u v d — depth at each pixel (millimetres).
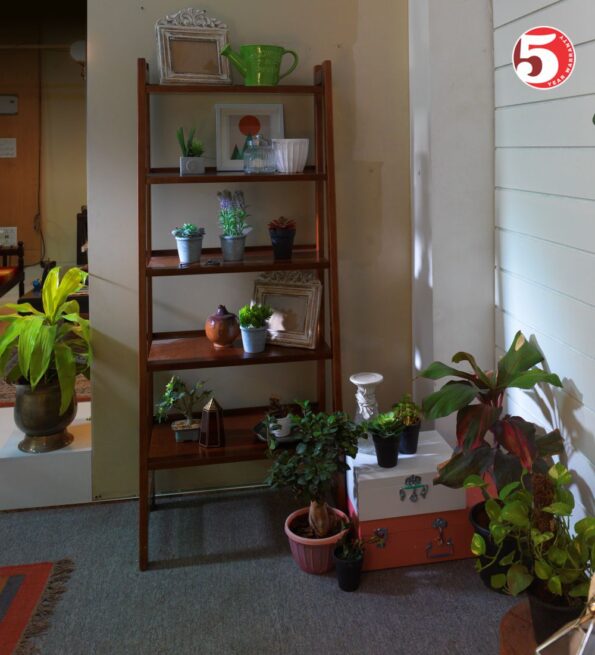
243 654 2355
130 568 2844
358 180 3312
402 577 2748
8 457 3283
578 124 2398
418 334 3342
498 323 3139
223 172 3102
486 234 3111
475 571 2770
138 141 2814
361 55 3242
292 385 3443
